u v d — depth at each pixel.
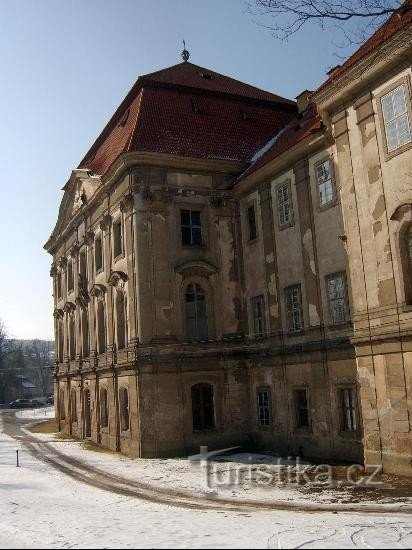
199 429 28.47
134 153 28.75
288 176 26.97
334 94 21.78
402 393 18.81
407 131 18.89
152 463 25.50
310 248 25.23
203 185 30.41
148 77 34.22
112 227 32.47
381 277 19.81
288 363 26.47
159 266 28.72
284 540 11.02
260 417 28.70
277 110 36.16
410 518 13.39
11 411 77.00
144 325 28.08
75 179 38.44
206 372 28.86
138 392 27.80
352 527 12.26
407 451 18.59
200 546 10.59
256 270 29.38
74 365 41.22
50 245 48.19
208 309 29.67
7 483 20.62
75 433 40.66
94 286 34.97
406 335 18.53
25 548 10.98
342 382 23.09
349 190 21.42
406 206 18.67
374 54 19.31
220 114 33.66
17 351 125.56
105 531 12.44
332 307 23.91
